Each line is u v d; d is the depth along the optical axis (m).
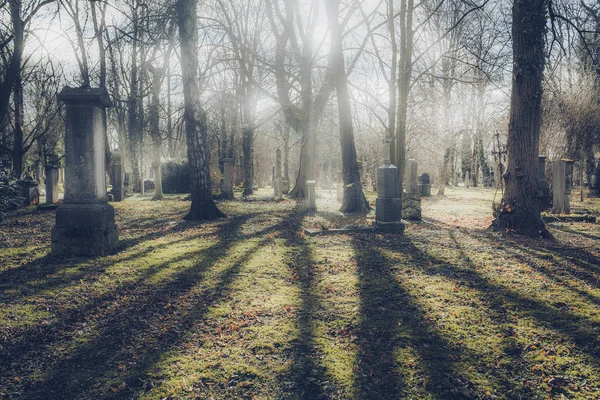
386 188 10.78
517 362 3.81
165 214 15.38
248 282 6.34
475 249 8.38
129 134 27.33
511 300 5.35
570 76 20.17
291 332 4.48
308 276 6.68
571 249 8.29
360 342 4.25
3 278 6.40
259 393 3.39
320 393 3.38
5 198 14.93
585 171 29.52
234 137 35.25
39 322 4.78
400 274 6.68
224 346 4.20
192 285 6.20
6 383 3.55
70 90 7.75
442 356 3.94
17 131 20.92
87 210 7.90
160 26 12.30
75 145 7.85
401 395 3.34
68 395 3.39
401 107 15.17
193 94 13.19
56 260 7.54
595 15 10.23
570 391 3.37
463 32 19.86
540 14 9.45
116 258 7.74
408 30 15.13
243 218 13.99
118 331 4.58
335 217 14.30
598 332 4.35
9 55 20.09
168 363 3.86
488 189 34.38
